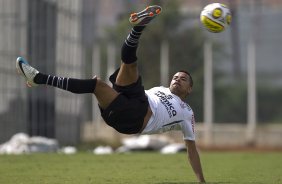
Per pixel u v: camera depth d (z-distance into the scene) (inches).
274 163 2223.2
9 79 4082.2
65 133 4293.8
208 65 5029.5
